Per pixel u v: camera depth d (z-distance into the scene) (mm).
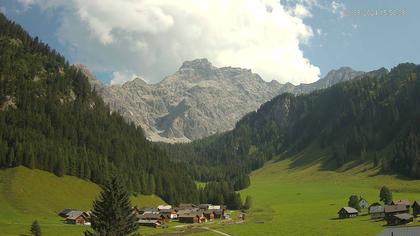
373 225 143875
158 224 180500
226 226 172125
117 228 69750
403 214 146500
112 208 69938
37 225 132250
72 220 162000
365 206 197000
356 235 127000
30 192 189375
